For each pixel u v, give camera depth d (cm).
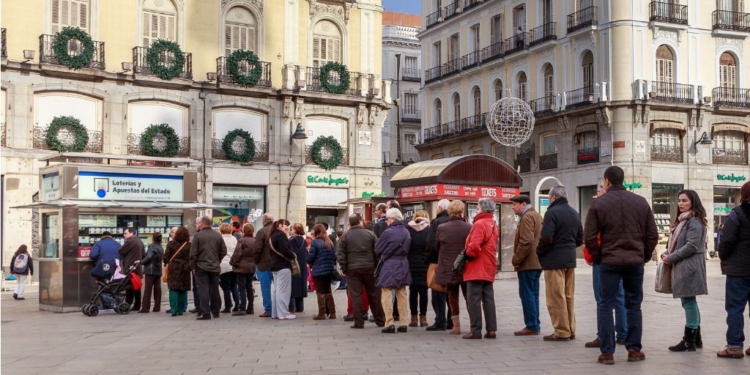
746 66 4634
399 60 6525
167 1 3541
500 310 1667
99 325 1564
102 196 1948
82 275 1897
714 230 4509
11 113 3155
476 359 1012
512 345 1138
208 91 3578
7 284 2909
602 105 4266
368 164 3941
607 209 962
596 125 4378
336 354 1087
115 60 3403
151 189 2019
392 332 1335
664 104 4312
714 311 1588
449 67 5653
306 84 3794
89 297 1902
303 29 3834
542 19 4844
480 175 2464
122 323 1600
